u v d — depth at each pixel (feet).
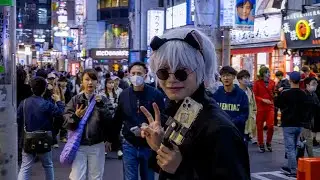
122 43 175.52
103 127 19.31
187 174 6.54
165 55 6.78
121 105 19.57
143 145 19.03
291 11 58.90
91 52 157.79
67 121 18.92
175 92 6.89
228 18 58.80
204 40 7.06
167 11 96.68
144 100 19.25
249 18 60.03
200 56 6.87
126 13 175.73
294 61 59.16
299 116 27.61
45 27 305.53
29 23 303.48
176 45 6.77
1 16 16.03
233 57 72.64
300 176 14.32
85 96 19.34
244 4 59.67
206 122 6.46
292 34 57.77
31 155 21.94
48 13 305.94
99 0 183.73
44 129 21.81
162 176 7.02
